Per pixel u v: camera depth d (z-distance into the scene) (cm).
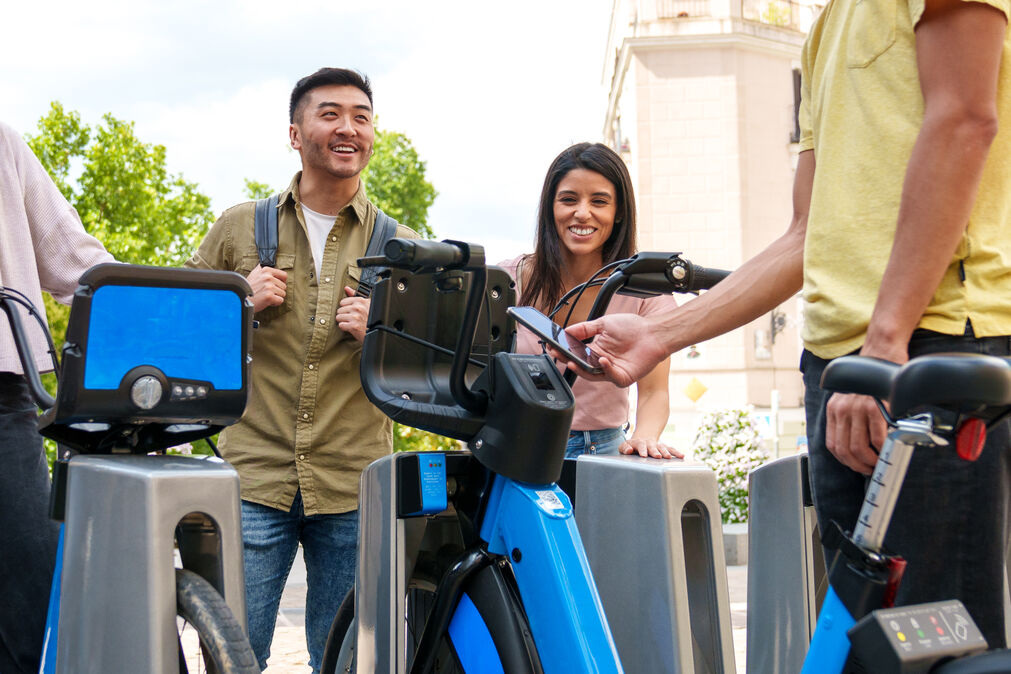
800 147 188
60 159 1739
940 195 140
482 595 174
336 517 256
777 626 227
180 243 1838
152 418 170
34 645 206
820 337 160
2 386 209
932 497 143
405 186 2380
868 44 159
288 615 491
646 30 1972
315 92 268
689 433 1812
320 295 260
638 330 186
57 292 233
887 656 114
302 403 255
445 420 175
